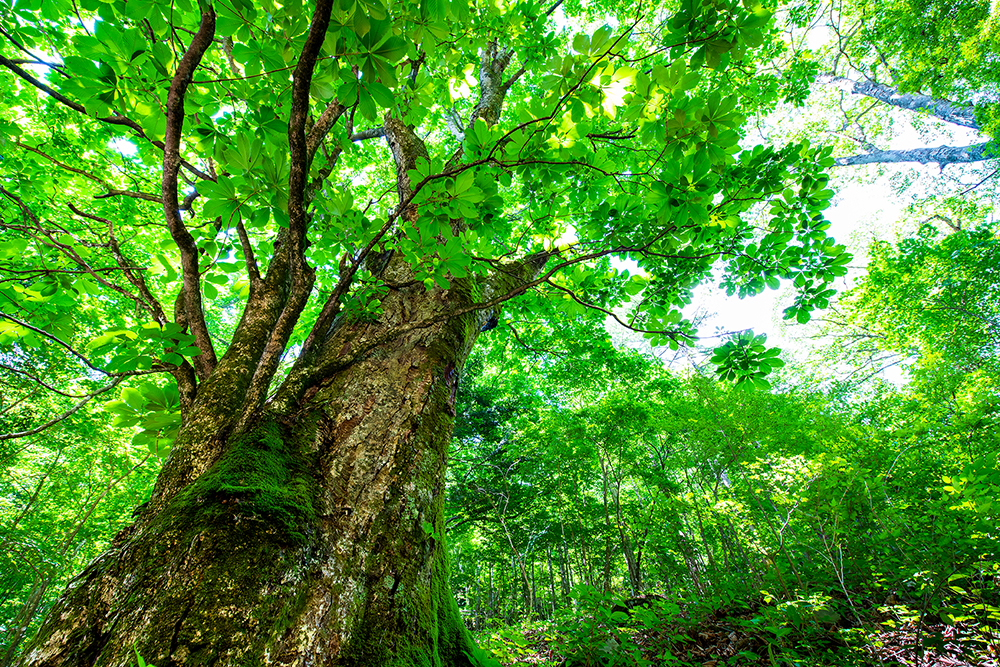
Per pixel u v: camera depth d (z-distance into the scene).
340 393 1.75
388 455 1.62
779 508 4.30
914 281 8.52
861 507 4.01
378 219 1.93
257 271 2.06
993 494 2.51
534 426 9.75
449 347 2.22
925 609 2.94
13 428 6.16
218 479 1.19
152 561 1.02
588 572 8.88
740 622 3.14
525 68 4.66
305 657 0.97
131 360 1.60
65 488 7.25
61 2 1.54
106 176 3.75
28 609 5.93
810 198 2.95
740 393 6.82
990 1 8.20
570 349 8.40
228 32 1.30
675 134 1.52
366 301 2.19
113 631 0.90
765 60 7.00
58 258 2.08
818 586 4.14
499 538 8.77
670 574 8.27
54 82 1.86
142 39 1.27
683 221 1.75
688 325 2.27
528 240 4.10
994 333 7.93
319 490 1.38
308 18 1.31
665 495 7.41
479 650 1.54
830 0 10.28
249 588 1.00
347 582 1.20
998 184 10.81
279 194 1.46
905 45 9.66
